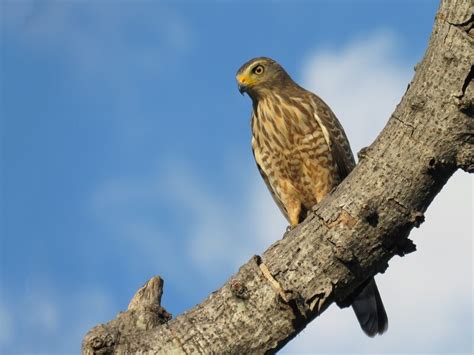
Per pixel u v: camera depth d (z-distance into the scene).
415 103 9.20
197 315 9.40
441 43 9.02
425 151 9.18
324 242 9.38
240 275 9.39
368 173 9.39
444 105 9.05
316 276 9.35
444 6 9.05
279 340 9.28
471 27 8.88
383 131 9.48
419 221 9.34
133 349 9.33
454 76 8.95
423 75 9.21
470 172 9.21
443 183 9.43
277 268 9.36
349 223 9.33
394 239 9.41
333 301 9.61
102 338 9.34
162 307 9.92
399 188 9.28
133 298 10.09
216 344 9.22
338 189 9.59
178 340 9.28
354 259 9.38
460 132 9.05
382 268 9.62
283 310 9.22
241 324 9.23
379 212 9.31
